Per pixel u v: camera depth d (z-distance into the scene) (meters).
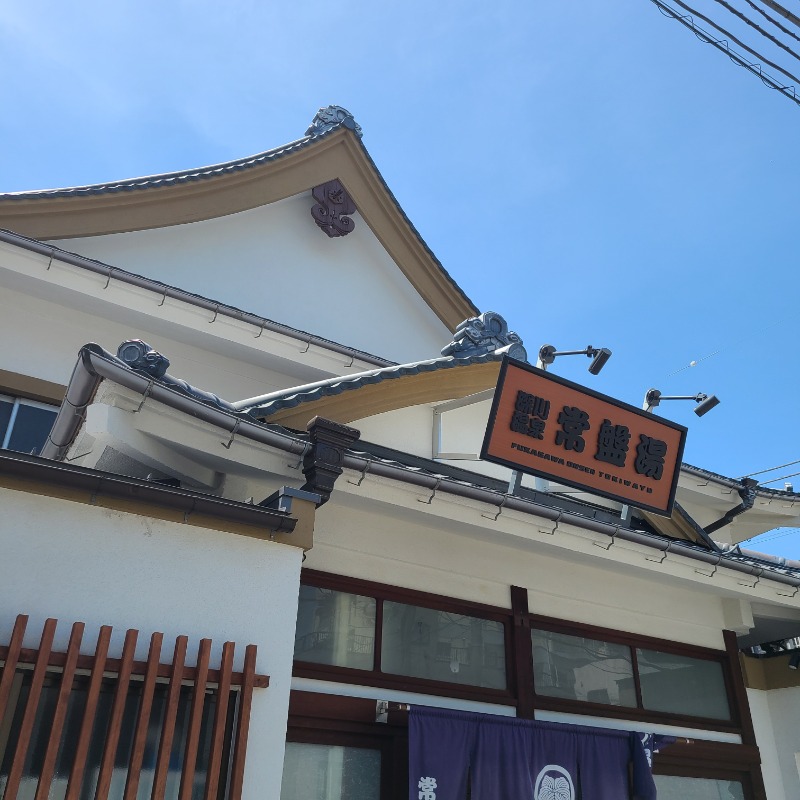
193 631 4.84
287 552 5.40
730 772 8.80
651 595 9.04
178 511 5.02
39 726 4.27
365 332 11.81
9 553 4.43
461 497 6.78
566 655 8.18
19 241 8.02
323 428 5.80
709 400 10.02
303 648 6.57
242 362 9.83
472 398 7.90
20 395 8.32
